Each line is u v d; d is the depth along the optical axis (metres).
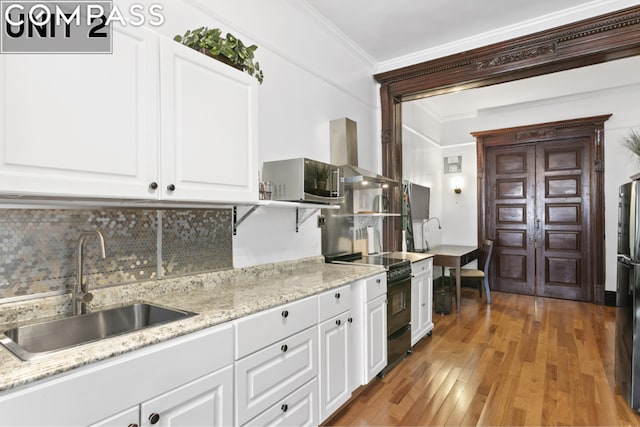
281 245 2.60
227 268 2.15
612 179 4.69
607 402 2.31
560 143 5.14
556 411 2.21
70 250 1.47
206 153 1.61
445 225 6.02
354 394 2.35
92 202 1.46
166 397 1.18
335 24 3.10
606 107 4.74
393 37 3.34
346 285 2.21
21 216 1.34
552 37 2.97
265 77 2.49
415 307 3.25
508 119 5.48
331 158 3.17
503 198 5.58
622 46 2.73
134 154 1.35
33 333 1.28
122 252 1.64
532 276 5.35
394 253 3.79
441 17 3.00
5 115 1.03
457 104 5.31
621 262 2.45
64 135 1.16
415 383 2.57
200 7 2.04
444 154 6.02
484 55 3.29
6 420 0.85
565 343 3.36
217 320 1.36
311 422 1.86
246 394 1.48
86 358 0.99
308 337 1.85
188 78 1.54
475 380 2.61
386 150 3.90
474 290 5.68
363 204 3.69
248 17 2.36
